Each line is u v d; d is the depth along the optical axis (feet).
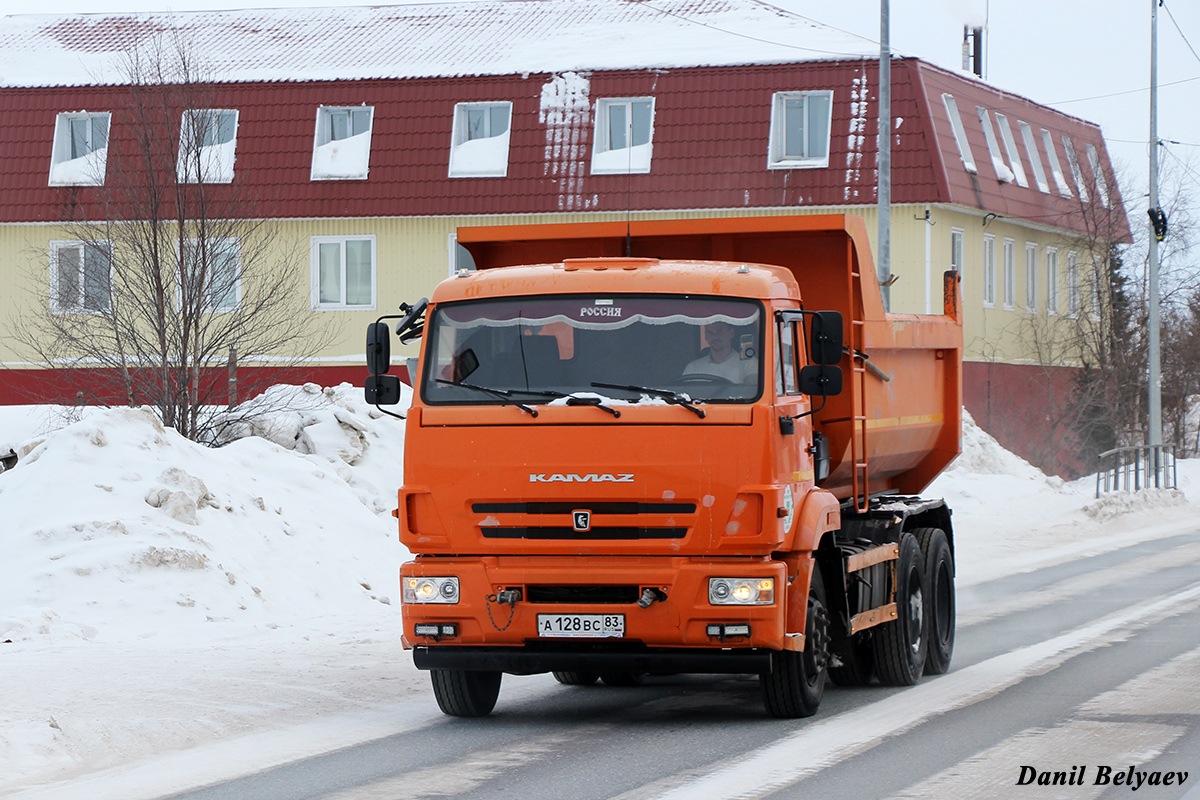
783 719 57.82
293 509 103.40
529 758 49.96
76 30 247.29
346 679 65.67
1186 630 82.53
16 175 216.95
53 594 82.02
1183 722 55.42
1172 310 268.21
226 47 235.40
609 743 52.85
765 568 52.44
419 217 212.64
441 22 237.45
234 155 214.28
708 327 54.39
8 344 218.18
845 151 201.26
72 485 92.73
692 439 52.65
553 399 54.03
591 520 53.01
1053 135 249.75
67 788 45.44
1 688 59.41
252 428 131.44
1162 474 213.87
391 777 46.88
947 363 80.43
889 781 45.68
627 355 54.54
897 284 205.67
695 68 207.10
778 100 205.36
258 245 159.94
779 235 63.21
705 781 45.83
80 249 152.97
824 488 64.13
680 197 203.41
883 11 154.10
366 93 214.48
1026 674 68.44
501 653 54.13
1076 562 125.39
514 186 208.03
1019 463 199.21
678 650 53.31
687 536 52.60
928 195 200.13
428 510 54.49
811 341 55.88
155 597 83.05
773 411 53.21
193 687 61.67
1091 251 256.11
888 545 66.18
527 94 210.79
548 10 238.07
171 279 135.64
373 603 94.02
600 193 205.67
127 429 99.71
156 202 135.54
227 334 137.69
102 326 137.80
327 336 216.33
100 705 56.80
